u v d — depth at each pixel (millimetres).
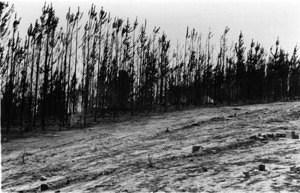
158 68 54281
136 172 15680
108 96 50906
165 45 54469
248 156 15633
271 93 61875
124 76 51406
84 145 26953
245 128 24672
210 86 60156
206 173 13648
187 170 14594
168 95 58000
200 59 59656
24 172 19594
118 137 28844
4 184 17094
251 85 60688
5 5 37125
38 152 26031
